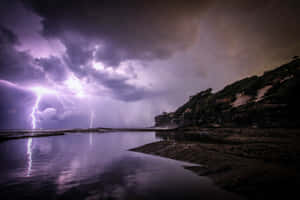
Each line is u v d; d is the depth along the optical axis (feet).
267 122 64.64
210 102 130.31
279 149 33.96
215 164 31.04
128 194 18.72
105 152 54.75
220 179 23.25
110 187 21.25
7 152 54.80
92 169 31.58
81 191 19.88
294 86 60.18
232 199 16.88
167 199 17.17
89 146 71.51
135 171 29.81
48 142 90.27
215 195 18.13
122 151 57.06
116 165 34.96
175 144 57.26
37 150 59.62
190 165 34.12
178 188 20.59
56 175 27.35
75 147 68.13
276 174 20.61
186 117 172.45
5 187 21.44
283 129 53.06
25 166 34.35
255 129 62.54
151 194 18.72
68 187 21.36
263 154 33.30
